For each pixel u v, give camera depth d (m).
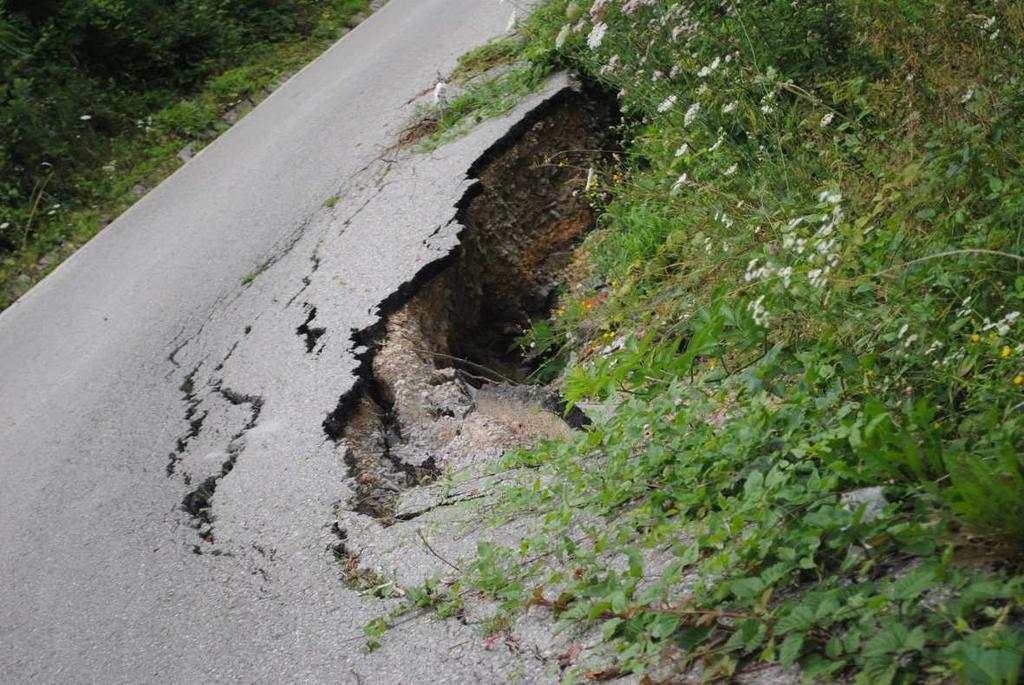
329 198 8.35
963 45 4.78
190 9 14.11
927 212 3.92
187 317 7.26
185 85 13.16
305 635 3.83
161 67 13.20
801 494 3.02
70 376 7.03
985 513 2.59
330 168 8.92
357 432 5.38
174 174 10.74
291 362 6.11
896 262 3.77
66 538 5.08
